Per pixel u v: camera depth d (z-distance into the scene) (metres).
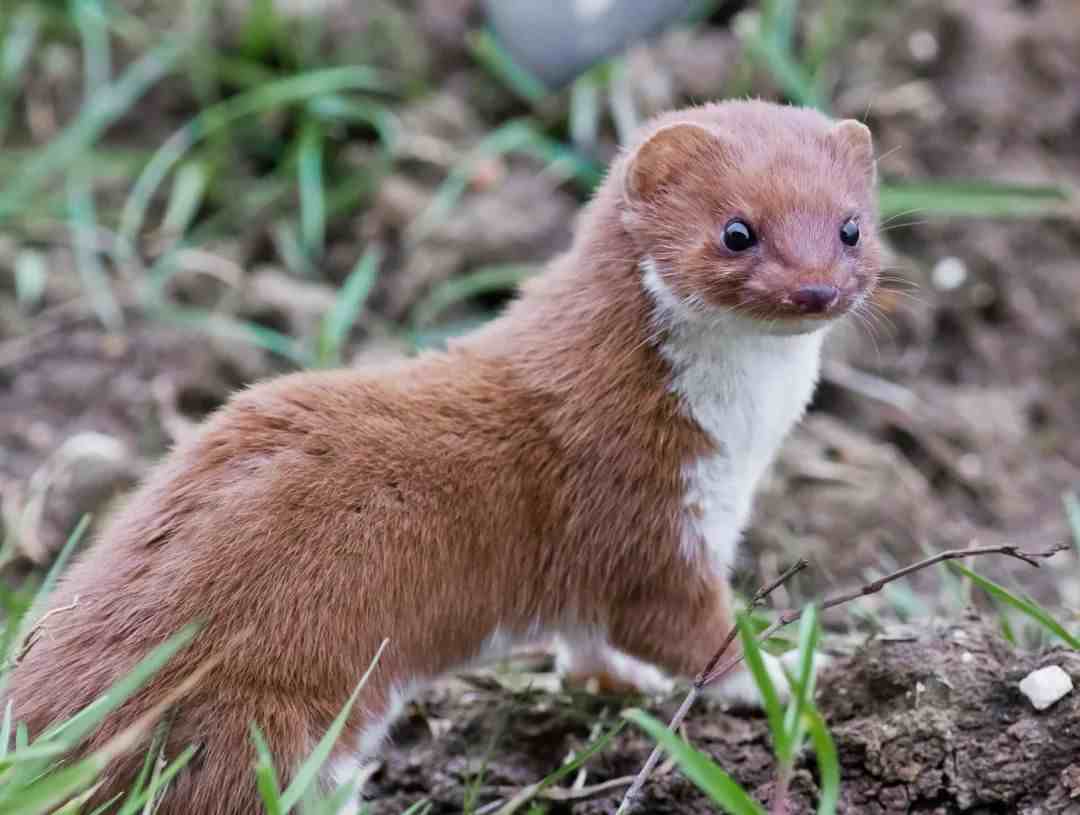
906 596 9.61
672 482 7.75
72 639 7.02
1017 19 14.20
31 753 5.97
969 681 7.52
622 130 13.09
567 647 8.68
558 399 7.76
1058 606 10.12
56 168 13.55
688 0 13.99
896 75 13.93
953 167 13.45
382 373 7.93
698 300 7.45
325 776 7.08
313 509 7.21
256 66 14.02
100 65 13.98
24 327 12.42
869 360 12.28
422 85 14.02
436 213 12.91
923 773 7.35
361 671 7.21
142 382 11.97
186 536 7.12
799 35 14.15
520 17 13.69
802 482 10.97
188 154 13.81
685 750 5.86
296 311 12.39
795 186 7.46
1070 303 12.76
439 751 8.33
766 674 6.04
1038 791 7.11
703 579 7.93
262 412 7.54
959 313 12.70
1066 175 13.45
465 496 7.58
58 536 10.80
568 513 7.79
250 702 6.91
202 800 6.83
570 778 8.05
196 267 12.77
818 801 7.49
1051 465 11.92
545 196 13.09
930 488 11.70
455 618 7.66
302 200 13.18
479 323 12.55
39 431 11.66
